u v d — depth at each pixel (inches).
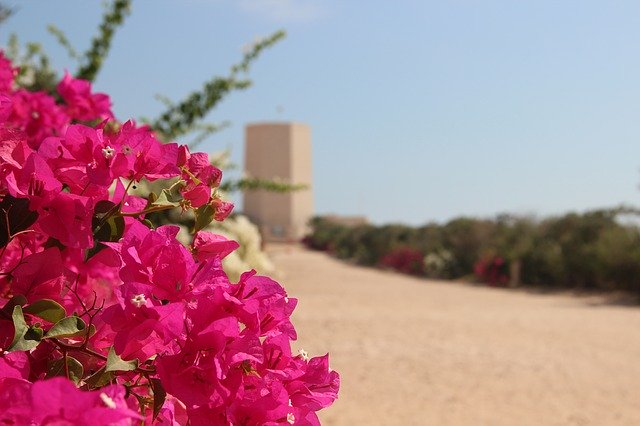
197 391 42.1
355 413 262.1
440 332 464.1
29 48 214.2
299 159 2290.8
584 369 355.9
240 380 43.3
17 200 46.4
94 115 106.6
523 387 314.5
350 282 935.7
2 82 94.5
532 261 962.1
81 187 48.2
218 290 43.8
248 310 44.2
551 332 476.1
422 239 1469.0
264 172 2249.0
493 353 392.5
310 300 647.8
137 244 44.9
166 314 41.3
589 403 290.2
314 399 48.5
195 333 42.9
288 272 1051.9
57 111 100.0
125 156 47.4
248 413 43.4
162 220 156.9
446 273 1173.1
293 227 2331.4
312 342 404.2
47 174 45.7
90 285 56.2
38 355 46.8
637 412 278.5
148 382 45.8
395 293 789.2
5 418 36.3
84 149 48.0
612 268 814.5
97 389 43.8
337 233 2124.8
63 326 43.4
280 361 47.1
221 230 288.5
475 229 1179.3
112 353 41.4
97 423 33.5
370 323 492.1
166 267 44.7
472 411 272.8
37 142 84.4
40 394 33.3
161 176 49.6
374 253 1565.0
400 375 329.1
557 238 992.2
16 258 53.9
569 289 890.1
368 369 338.0
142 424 42.9
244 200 2351.1
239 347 43.0
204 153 55.7
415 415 263.9
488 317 555.5
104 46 226.7
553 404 287.3
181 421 49.6
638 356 394.3
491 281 999.6
